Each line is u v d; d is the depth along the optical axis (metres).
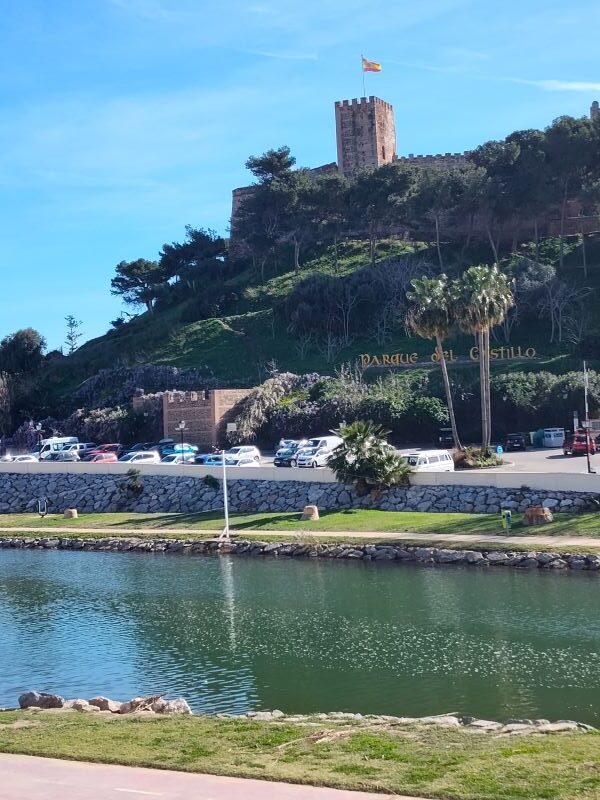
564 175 132.50
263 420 102.62
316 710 29.95
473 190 132.38
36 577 56.31
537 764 17.94
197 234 187.50
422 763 18.25
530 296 118.00
